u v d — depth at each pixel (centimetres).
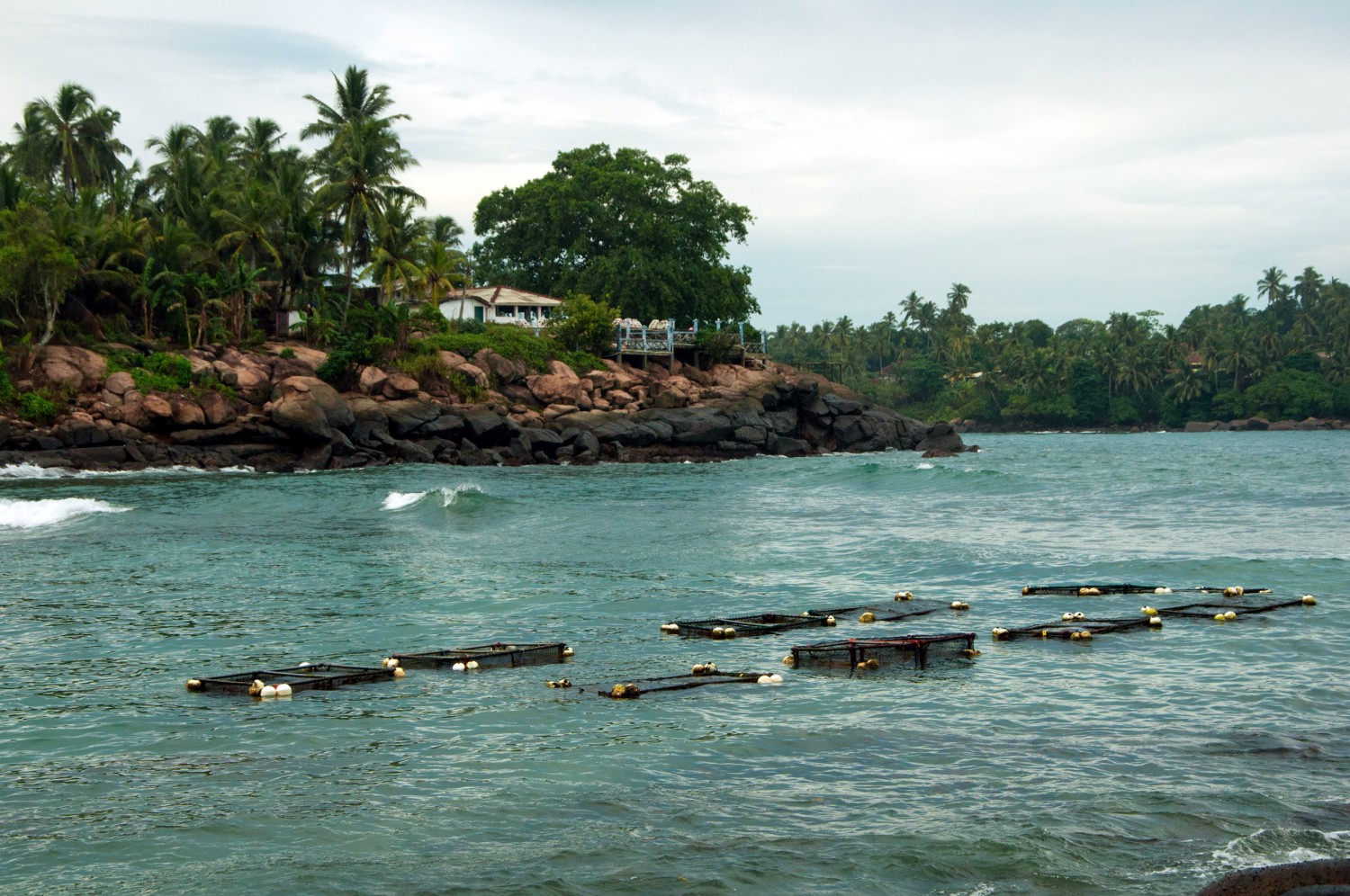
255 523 3256
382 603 1961
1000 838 814
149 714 1199
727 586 2139
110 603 1962
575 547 2719
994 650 1505
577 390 7494
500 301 9075
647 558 2525
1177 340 16175
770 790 933
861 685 1310
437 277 8031
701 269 9562
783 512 3581
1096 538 2825
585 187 9456
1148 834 821
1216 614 1694
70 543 2778
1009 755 1027
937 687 1298
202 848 810
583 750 1050
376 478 5147
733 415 7744
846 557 2491
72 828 855
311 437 6044
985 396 16862
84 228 6312
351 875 759
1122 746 1051
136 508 3559
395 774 983
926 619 1773
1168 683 1305
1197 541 2733
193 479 5097
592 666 1451
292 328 7419
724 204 9712
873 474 4891
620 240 9481
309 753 1050
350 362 6662
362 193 7381
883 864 772
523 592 2067
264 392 6278
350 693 1295
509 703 1237
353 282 7794
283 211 7006
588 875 757
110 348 6150
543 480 5175
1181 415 15662
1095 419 16150
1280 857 772
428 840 823
